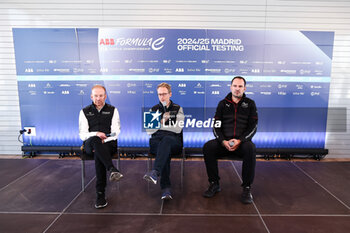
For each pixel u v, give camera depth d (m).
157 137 2.69
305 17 3.74
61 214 2.27
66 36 3.79
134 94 3.90
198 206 2.42
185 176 3.18
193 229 2.05
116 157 2.73
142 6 3.76
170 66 3.85
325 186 2.87
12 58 3.86
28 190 2.75
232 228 2.06
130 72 3.86
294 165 3.61
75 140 4.00
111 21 3.79
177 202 2.50
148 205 2.44
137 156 4.05
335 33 3.76
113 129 2.71
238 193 2.70
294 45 3.78
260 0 3.72
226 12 3.76
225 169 3.42
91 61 3.84
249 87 3.87
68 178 3.09
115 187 2.85
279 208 2.38
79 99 3.92
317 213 2.29
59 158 3.92
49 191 2.73
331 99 3.88
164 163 2.37
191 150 3.94
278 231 2.02
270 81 3.85
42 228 2.05
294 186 2.87
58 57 3.84
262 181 3.02
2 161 3.71
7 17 3.78
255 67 3.83
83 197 2.60
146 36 3.79
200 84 3.88
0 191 2.72
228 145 2.50
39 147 3.95
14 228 2.05
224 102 2.72
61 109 3.94
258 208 2.38
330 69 3.81
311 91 3.86
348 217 2.22
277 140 3.97
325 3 3.71
